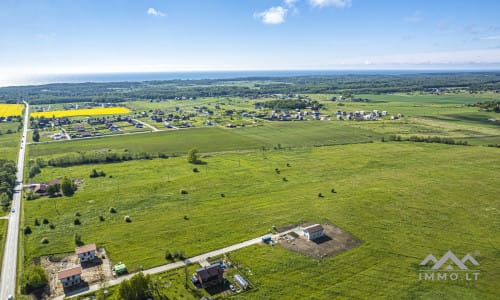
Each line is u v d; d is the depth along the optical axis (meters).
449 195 93.56
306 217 81.62
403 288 55.38
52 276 60.59
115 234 74.88
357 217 81.12
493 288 55.19
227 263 63.28
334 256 64.88
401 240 70.31
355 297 53.56
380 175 112.12
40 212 87.00
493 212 82.69
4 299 55.41
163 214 84.81
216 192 99.38
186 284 57.25
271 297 53.94
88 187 105.31
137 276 53.91
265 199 93.56
